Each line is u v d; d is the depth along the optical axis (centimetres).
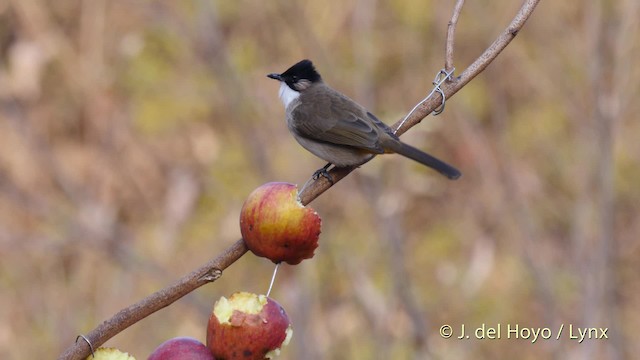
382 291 1076
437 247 1244
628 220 1204
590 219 1070
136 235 1269
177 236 1249
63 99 1348
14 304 1177
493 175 1183
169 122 1326
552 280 1080
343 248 1112
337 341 1066
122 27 1366
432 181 1259
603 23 1085
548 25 1224
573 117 1177
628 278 1167
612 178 1048
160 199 1301
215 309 396
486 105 1270
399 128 496
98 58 1359
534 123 1255
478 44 1245
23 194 1256
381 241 1085
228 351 389
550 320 1031
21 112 1327
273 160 1195
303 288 1071
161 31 1311
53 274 1198
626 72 1055
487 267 1198
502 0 1236
